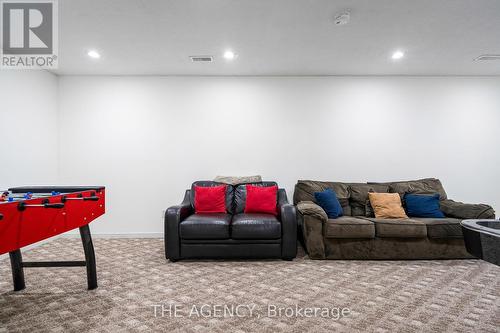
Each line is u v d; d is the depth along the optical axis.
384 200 3.30
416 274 2.55
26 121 3.34
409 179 3.94
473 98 3.94
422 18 2.41
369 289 2.24
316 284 2.34
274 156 3.94
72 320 1.78
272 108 3.94
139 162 3.91
